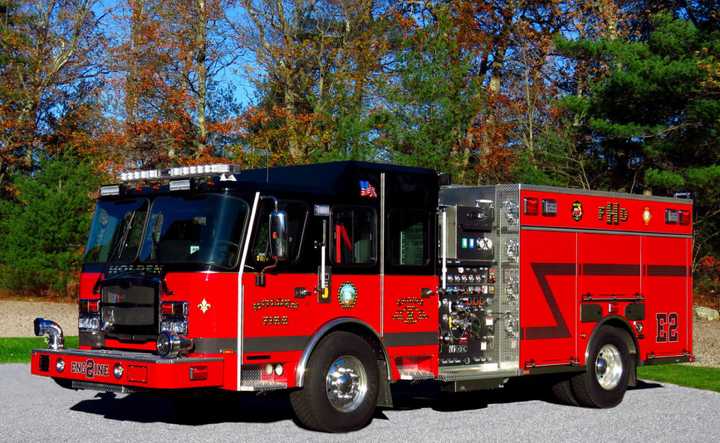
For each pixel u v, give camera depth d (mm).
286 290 9289
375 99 23688
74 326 23328
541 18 32594
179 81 31094
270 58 30375
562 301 11820
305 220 9500
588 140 28406
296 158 27547
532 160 27719
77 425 9789
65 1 39094
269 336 9117
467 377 10664
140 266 9422
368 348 9812
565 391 12203
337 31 30406
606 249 12438
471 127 24781
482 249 11203
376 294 10047
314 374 9344
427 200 10625
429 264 10594
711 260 30812
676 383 14711
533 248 11523
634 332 12656
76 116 39500
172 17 30891
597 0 31016
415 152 21641
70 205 30312
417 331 10406
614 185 29625
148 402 11758
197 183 9250
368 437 9219
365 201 10023
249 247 9062
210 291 8844
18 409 10977
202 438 8977
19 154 40688
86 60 39094
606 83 26859
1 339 19766
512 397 12992
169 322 8992
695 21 31281
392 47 28547
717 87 25438
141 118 31109
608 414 11383
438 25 22281
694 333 22953
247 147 29344
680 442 9320
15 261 30281
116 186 10039
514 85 31516
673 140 27359
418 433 9531
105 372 9023
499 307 11281
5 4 39250
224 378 8812
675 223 13484
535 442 9125
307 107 30266
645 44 27344
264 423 10070
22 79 39125
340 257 9750
